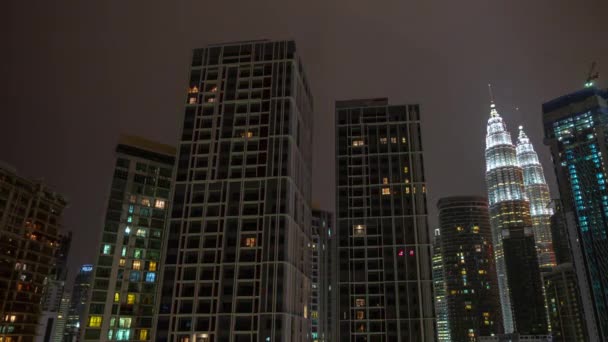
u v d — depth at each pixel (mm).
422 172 189750
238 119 149875
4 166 187375
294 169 145125
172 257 132875
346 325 169250
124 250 180250
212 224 135750
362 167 194500
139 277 179250
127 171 192250
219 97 154500
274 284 125375
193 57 163250
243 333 120875
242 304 124312
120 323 169750
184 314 125000
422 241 177375
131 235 183625
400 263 175125
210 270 129750
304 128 163500
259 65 157750
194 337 122125
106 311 168875
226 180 141000
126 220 184750
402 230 180500
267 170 140625
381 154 195625
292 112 149000
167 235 136000
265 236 131875
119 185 188500
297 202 145500
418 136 197125
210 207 138125
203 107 153750
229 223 135000
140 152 197250
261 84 154500
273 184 138500
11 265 185375
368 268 176625
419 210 182875
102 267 174375
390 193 187750
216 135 148375
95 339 164125
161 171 199625
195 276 129500
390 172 191625
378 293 171875
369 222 184000
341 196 190250
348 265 178375
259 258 129250
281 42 160625
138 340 170500
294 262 135500
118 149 193000
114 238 180000
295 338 128625
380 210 185375
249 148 144875
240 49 161750
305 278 146750
